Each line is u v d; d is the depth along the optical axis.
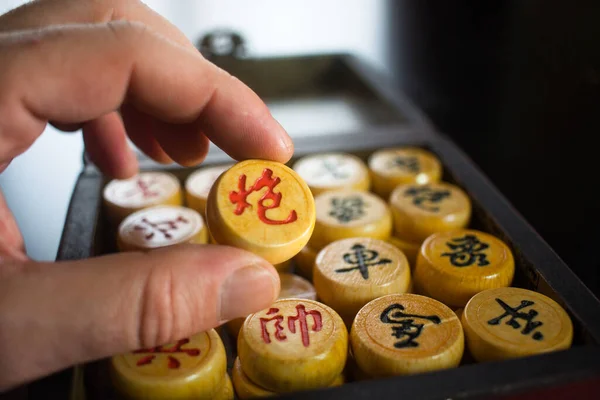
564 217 0.28
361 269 0.21
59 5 0.20
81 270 0.16
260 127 0.19
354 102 0.37
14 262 0.16
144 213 0.24
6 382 0.15
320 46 0.48
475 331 0.18
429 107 0.38
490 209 0.23
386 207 0.25
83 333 0.15
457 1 0.36
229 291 0.16
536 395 0.16
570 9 0.27
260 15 0.56
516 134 0.31
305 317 0.19
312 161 0.28
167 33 0.21
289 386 0.17
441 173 0.27
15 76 0.16
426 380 0.16
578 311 0.18
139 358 0.17
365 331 0.18
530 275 0.20
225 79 0.19
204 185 0.26
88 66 0.17
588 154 0.27
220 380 0.18
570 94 0.27
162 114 0.19
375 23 0.52
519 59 0.30
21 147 0.18
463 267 0.21
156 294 0.15
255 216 0.17
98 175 0.26
